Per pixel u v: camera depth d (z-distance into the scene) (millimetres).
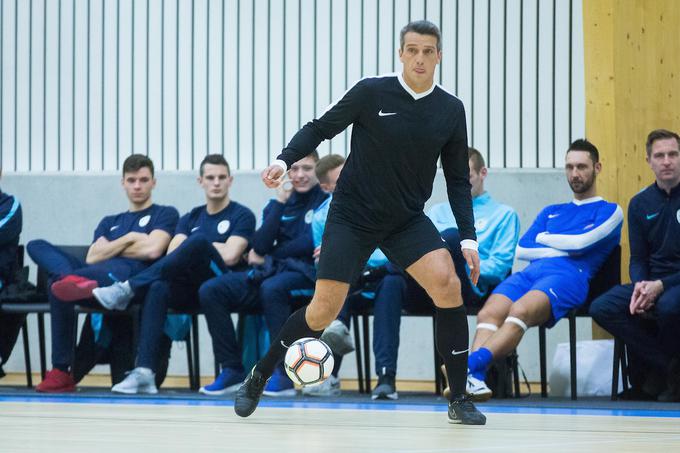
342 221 8023
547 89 15812
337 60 16562
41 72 17359
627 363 12508
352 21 16500
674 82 14250
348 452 5918
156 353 12508
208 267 12797
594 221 12289
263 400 11133
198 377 13203
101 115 17188
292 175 13172
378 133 7879
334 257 7906
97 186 16703
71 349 12828
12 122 17406
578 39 15719
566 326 15203
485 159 16000
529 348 15297
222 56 16891
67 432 7172
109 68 17188
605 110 14539
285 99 16703
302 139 7957
